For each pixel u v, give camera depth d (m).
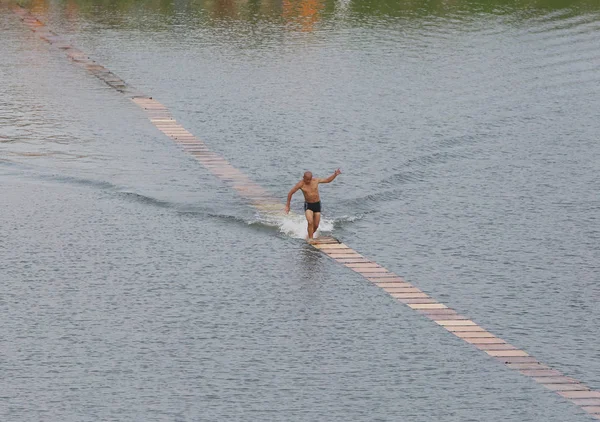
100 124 117.50
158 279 78.69
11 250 83.19
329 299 76.12
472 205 96.88
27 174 101.00
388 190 100.25
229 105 127.12
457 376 65.19
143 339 69.00
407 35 169.50
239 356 67.06
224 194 97.38
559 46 163.75
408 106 129.12
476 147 114.25
